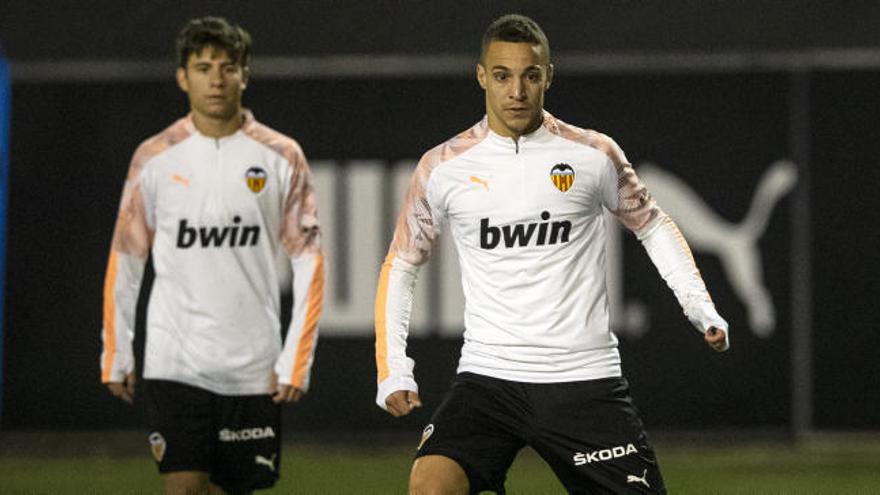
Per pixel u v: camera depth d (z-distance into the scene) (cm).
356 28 4078
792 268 4012
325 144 4075
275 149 1989
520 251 1573
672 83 4047
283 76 4084
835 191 4019
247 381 1958
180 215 1950
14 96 4088
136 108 4094
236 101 1972
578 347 1555
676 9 4050
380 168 4072
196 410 1938
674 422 3991
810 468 3550
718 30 4038
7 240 4072
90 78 4094
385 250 4050
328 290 4041
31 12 4072
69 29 4078
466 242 1605
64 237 4075
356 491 3069
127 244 1975
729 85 4044
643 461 1552
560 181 1577
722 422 3997
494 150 1597
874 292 4000
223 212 1952
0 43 4072
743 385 3994
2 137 4078
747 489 3127
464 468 1540
